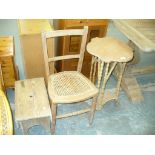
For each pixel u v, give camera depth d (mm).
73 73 1982
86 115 2221
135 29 1999
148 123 2227
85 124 2125
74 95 1720
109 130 2092
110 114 2273
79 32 1766
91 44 1957
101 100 2223
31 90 1857
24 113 1646
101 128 2104
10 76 2227
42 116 1669
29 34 1937
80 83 1859
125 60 1775
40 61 2188
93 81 2281
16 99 1758
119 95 2549
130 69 2572
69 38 2250
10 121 1181
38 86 1909
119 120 2217
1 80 1791
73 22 2160
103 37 2221
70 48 2441
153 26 2092
